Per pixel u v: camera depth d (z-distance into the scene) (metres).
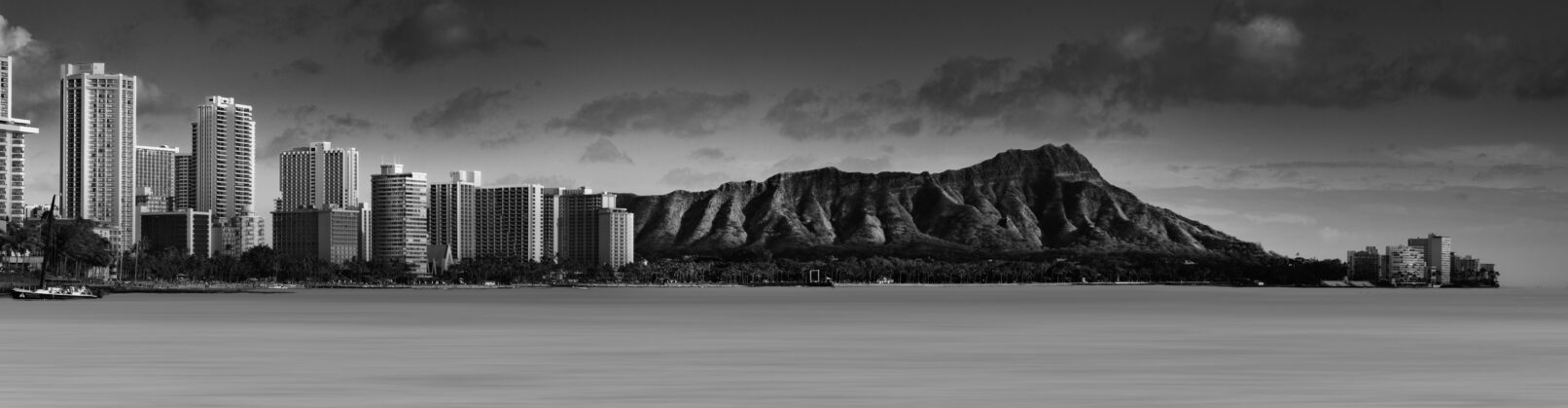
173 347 157.75
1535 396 103.88
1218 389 110.25
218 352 148.75
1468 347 164.00
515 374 123.19
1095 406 98.19
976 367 131.75
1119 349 160.00
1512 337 186.62
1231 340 178.88
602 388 110.94
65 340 169.12
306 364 133.25
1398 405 98.44
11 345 159.88
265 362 135.88
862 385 113.81
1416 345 168.12
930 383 115.50
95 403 98.62
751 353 150.38
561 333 193.25
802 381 117.12
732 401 101.19
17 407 96.31
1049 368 130.62
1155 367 132.00
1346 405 98.50
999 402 100.50
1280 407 97.38
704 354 148.88
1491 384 114.25
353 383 114.31
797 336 186.88
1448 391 107.38
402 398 102.44
